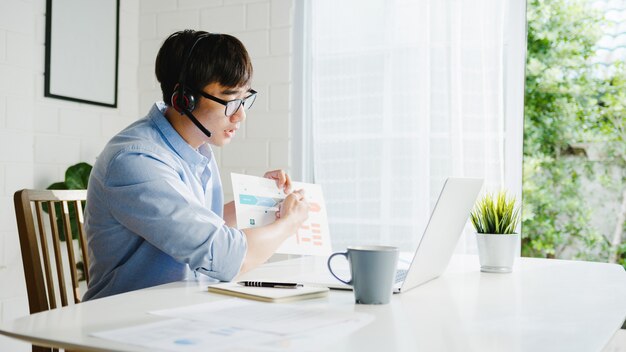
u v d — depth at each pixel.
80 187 2.46
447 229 1.13
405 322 0.79
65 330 0.71
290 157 2.64
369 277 0.91
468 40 2.31
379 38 2.49
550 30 3.82
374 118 2.49
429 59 2.38
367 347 0.66
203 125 1.31
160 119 1.34
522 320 0.82
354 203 2.52
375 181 2.48
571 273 1.31
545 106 3.84
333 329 0.74
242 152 2.73
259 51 2.71
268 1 2.69
